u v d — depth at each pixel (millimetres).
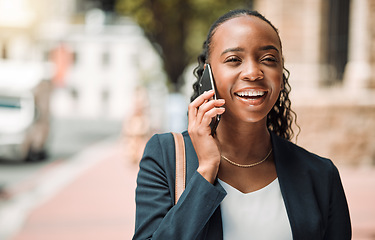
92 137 23266
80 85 50344
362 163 9688
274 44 1288
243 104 1277
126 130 12117
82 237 5328
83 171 11117
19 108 12008
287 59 10438
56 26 42750
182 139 1392
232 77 1275
